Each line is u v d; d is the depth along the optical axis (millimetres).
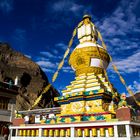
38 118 27531
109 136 15938
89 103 19422
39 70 90750
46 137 19375
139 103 21188
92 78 21438
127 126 15148
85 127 17391
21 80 78875
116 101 20859
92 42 24281
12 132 22641
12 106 30141
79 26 26078
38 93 76938
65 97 21078
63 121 19547
